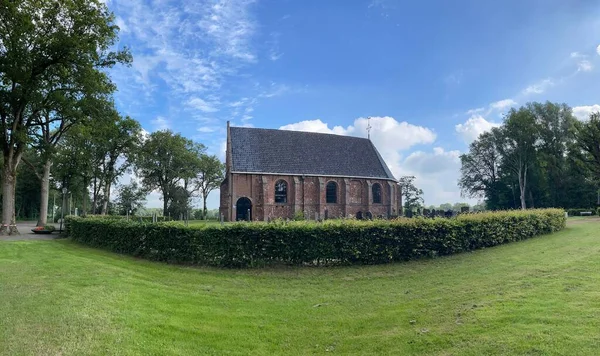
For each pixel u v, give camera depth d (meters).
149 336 6.44
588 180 51.81
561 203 56.00
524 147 58.75
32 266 12.52
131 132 48.12
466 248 15.07
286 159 49.59
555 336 5.59
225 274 12.29
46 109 28.78
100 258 15.07
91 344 5.87
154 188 59.47
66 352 5.57
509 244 16.58
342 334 6.91
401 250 13.70
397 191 56.38
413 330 6.73
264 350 6.30
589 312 6.45
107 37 28.81
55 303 7.89
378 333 6.81
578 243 15.65
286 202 48.00
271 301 9.27
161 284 10.82
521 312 6.79
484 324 6.46
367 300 9.12
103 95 30.88
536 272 10.36
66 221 26.11
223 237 13.32
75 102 27.67
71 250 17.72
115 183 50.69
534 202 60.69
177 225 14.32
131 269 12.77
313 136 54.38
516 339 5.67
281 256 13.18
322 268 12.91
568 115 56.91
